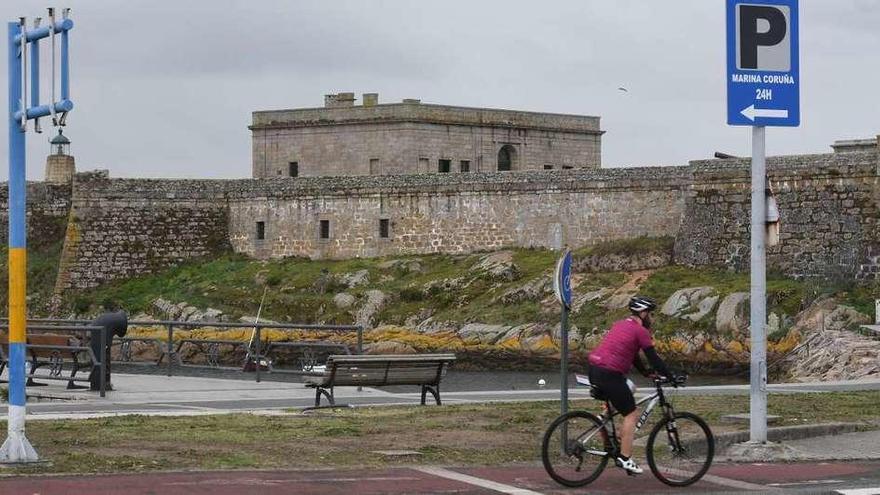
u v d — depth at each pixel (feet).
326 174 320.91
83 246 272.72
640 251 234.58
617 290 228.84
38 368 137.90
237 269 270.26
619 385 70.44
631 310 71.15
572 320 225.15
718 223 229.66
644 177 239.09
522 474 72.95
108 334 117.91
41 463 71.92
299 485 67.92
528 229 251.39
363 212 266.36
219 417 94.63
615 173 242.17
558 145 331.98
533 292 234.38
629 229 240.53
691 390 121.70
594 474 70.74
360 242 266.57
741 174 228.22
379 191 265.13
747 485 71.97
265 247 274.98
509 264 245.04
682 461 72.28
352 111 317.22
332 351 211.20
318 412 100.07
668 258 233.55
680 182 235.20
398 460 76.69
